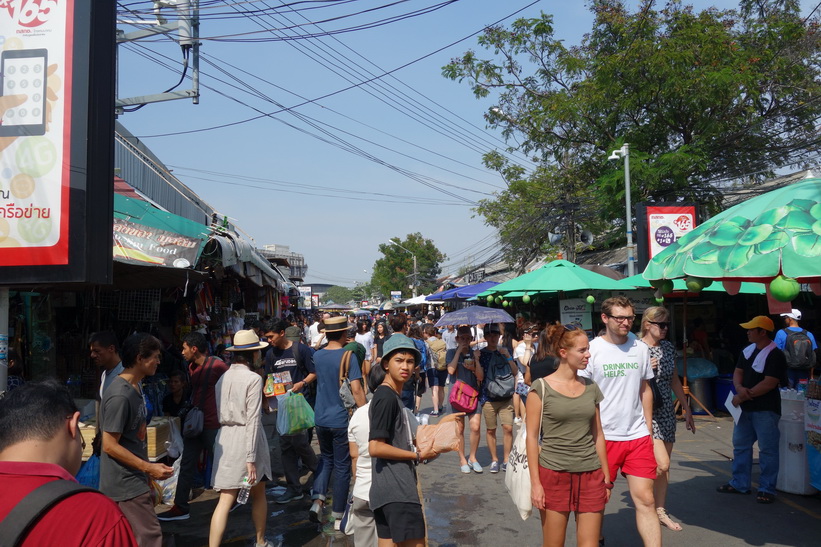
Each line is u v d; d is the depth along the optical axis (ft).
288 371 22.53
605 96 62.39
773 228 14.34
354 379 19.42
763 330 20.34
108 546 5.24
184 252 23.97
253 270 40.19
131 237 24.14
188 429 19.84
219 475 16.05
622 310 15.10
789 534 17.46
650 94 59.98
